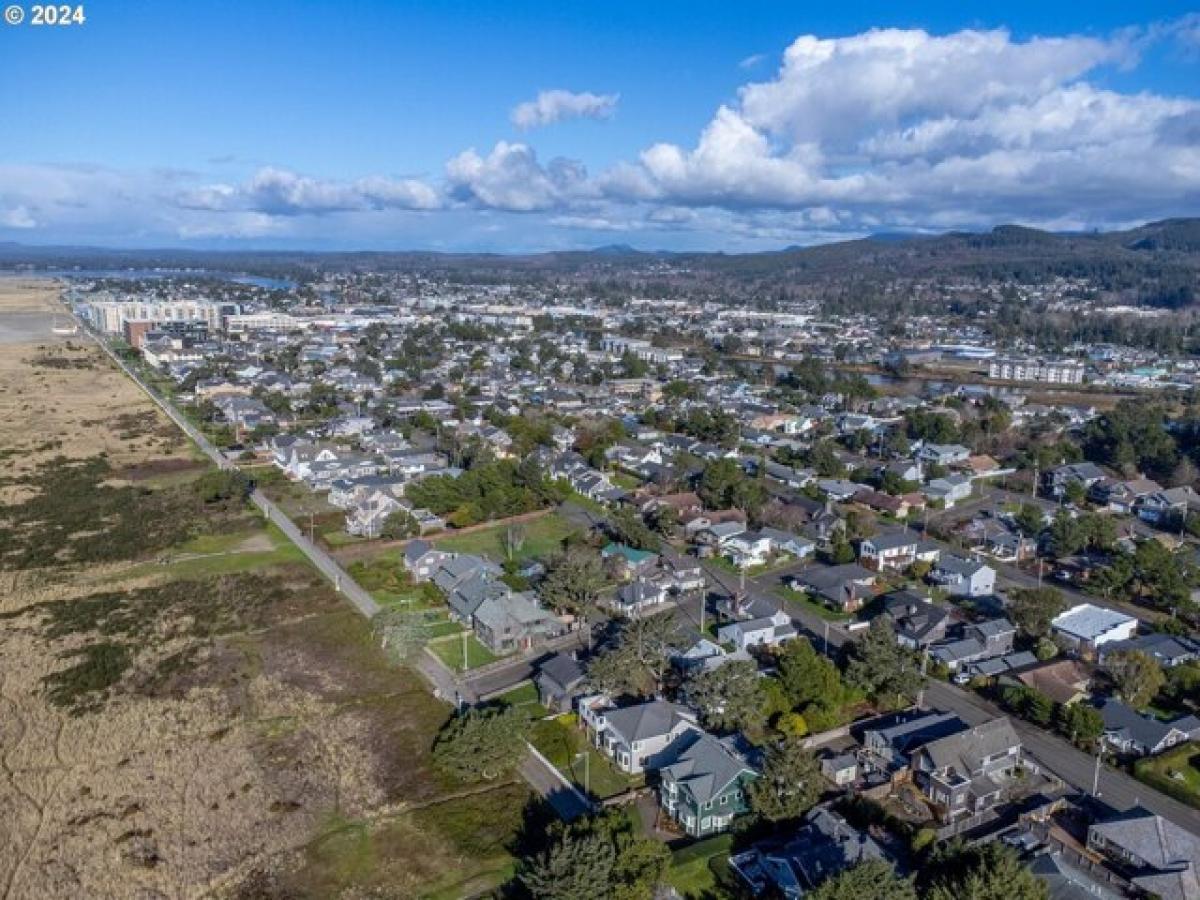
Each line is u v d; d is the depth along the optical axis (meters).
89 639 68.31
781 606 76.75
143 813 47.78
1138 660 59.84
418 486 101.81
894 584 81.44
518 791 50.31
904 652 60.09
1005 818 47.88
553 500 104.50
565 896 37.66
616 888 38.53
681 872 42.75
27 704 58.72
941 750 49.44
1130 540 91.56
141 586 78.75
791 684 57.56
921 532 96.88
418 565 81.81
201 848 45.16
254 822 47.31
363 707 59.44
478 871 43.81
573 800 49.38
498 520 99.69
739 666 56.09
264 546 89.69
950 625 71.44
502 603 70.69
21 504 101.06
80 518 96.81
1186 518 96.88
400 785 50.84
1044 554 90.38
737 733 53.75
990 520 95.44
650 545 85.88
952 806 47.88
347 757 53.53
